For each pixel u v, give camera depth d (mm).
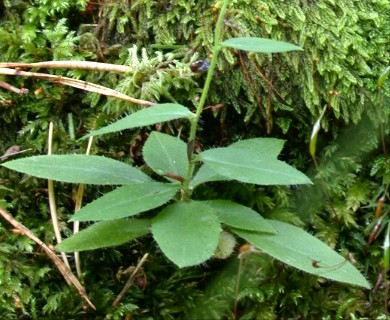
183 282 299
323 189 312
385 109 299
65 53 302
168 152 285
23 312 277
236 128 316
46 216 296
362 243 306
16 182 297
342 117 304
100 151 304
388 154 312
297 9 296
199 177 277
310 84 295
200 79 303
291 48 245
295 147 318
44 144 304
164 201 260
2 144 308
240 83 299
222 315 297
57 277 288
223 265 302
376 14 296
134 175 276
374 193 309
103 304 282
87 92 306
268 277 299
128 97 295
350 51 295
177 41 306
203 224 252
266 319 293
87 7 312
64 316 279
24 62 304
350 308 297
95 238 265
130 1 306
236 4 297
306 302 298
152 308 292
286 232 269
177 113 257
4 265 280
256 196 306
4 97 302
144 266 295
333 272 258
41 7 306
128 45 310
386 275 302
